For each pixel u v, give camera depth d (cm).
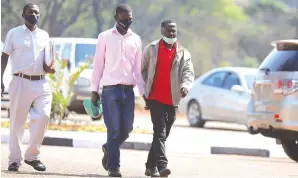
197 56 11831
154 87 2409
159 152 2392
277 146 4084
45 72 2444
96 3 11188
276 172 2875
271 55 3231
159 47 2409
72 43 4847
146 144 3703
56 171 2550
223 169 2928
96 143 3675
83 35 11206
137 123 5059
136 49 2419
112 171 2394
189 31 11931
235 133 4944
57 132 3988
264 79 3206
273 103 3145
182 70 2414
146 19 11756
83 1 11106
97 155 3275
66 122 4550
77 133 3975
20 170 2491
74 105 4581
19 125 2453
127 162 3072
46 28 10962
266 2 13050
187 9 11988
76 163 2891
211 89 5209
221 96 5116
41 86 2436
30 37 2422
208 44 11938
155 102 2408
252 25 12406
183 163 3136
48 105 2452
